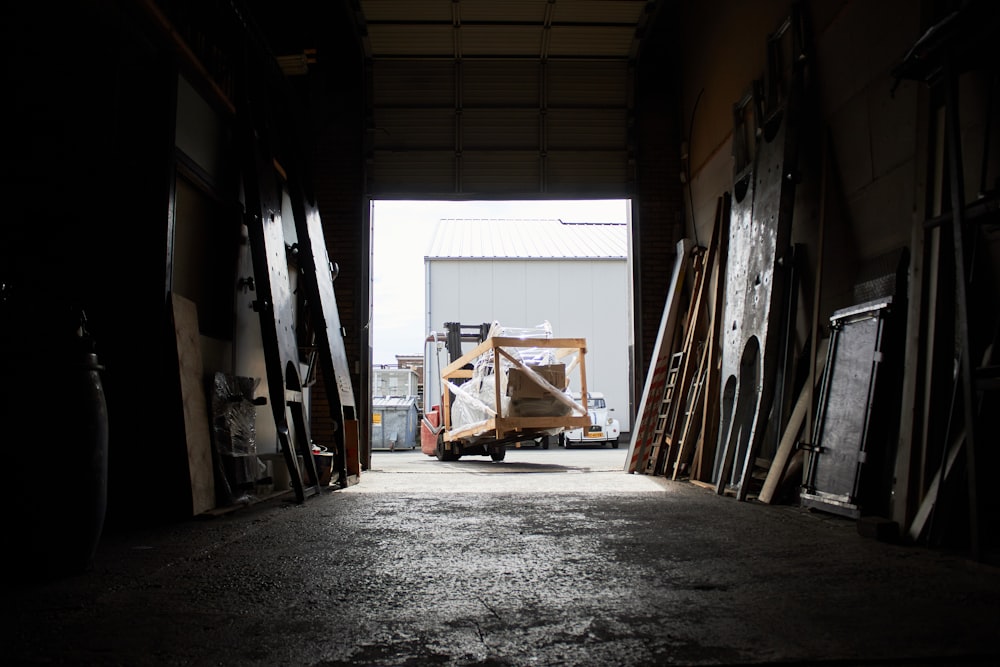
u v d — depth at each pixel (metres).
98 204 5.47
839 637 2.35
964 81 4.42
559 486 8.09
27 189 5.18
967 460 3.70
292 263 9.25
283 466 7.57
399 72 10.98
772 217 6.70
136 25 5.45
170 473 5.43
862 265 5.76
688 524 5.02
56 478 3.29
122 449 5.38
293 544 4.30
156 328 5.50
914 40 5.06
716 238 8.84
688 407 9.15
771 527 4.86
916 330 4.45
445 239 29.64
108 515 5.31
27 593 3.05
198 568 3.58
